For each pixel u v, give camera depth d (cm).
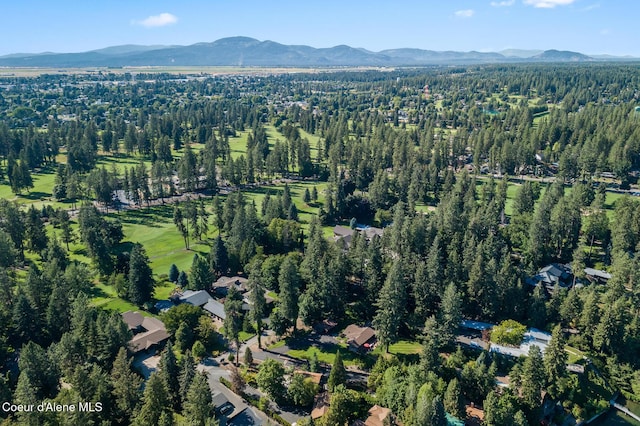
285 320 12056
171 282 15012
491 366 9938
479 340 11950
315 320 12725
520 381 9844
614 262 14412
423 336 12119
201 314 12169
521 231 16512
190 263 16525
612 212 19912
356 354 11419
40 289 11956
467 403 9756
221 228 19150
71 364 9575
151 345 11444
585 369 11000
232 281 14788
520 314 12681
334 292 12706
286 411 9512
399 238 15362
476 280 12700
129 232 19375
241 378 9956
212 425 7850
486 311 12575
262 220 18300
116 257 15438
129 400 8644
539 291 12675
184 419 8344
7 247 14688
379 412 9125
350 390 9550
